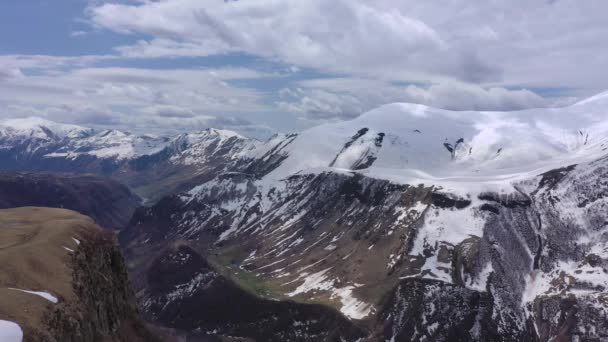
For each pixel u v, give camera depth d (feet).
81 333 288.51
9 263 293.84
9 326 228.63
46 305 266.16
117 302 400.47
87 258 369.71
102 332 332.60
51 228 375.45
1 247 331.98
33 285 285.02
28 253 313.32
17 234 368.68
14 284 278.05
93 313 324.60
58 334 256.73
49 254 325.83
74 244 363.35
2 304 244.63
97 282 365.20
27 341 227.40
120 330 380.58
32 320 243.81
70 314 284.61
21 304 252.83
